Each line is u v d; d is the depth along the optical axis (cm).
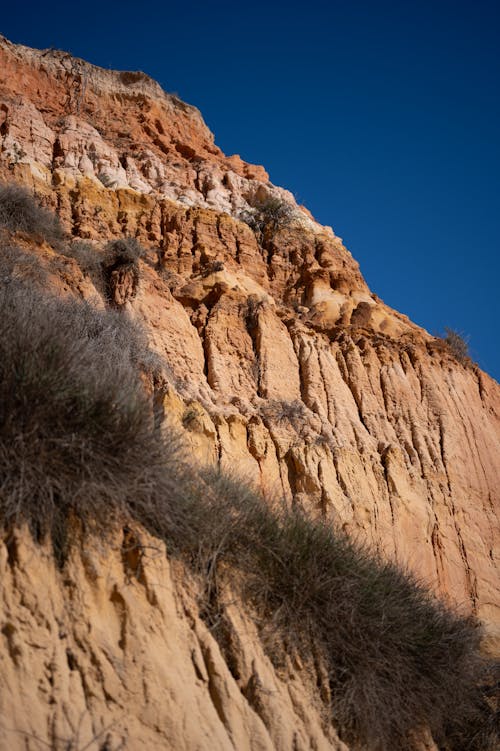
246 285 1927
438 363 1962
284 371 1684
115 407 738
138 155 2309
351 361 1797
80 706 589
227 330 1708
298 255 2167
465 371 2033
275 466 1437
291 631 798
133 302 1591
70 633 623
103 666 618
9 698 559
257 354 1691
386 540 1452
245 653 740
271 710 716
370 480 1531
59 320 900
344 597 856
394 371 1838
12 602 601
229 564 797
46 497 649
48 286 1379
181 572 745
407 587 981
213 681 692
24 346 730
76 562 655
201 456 1287
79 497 668
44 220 1656
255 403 1577
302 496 1403
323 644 825
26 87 2311
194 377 1567
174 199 2183
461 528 1623
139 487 715
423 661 919
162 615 680
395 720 836
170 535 752
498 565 1639
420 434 1739
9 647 583
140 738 604
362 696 812
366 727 802
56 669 591
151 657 644
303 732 739
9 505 627
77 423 700
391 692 844
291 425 1539
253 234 2150
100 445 700
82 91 2417
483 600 1538
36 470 655
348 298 2078
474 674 1021
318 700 786
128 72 2598
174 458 808
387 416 1747
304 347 1759
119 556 686
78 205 1908
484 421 1930
